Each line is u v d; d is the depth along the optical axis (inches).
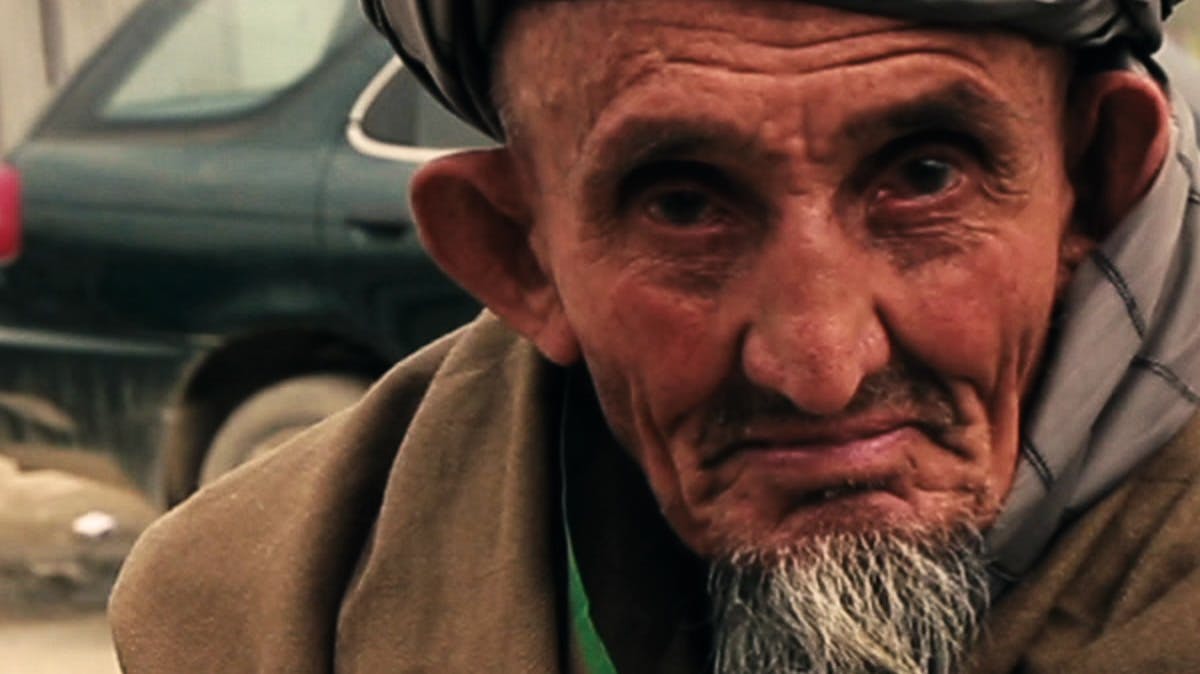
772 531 42.1
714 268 41.1
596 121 40.6
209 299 168.9
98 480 177.6
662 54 39.4
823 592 41.5
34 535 219.1
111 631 59.1
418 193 47.3
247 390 172.1
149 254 170.2
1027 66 40.3
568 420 52.2
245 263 167.3
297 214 165.2
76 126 175.5
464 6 43.3
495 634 51.3
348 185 163.6
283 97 169.3
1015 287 41.2
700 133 39.4
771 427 41.5
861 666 43.9
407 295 162.6
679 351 41.7
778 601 43.4
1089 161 44.6
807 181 39.5
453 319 161.3
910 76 38.8
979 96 39.5
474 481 54.6
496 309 47.8
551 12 40.9
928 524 41.5
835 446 41.2
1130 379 45.1
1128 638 43.8
